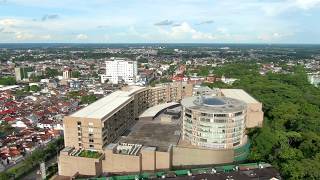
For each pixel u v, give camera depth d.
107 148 196.50
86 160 191.62
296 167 171.88
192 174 161.00
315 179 168.88
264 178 155.62
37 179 198.88
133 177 165.25
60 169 198.50
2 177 187.50
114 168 196.12
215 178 155.50
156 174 167.25
